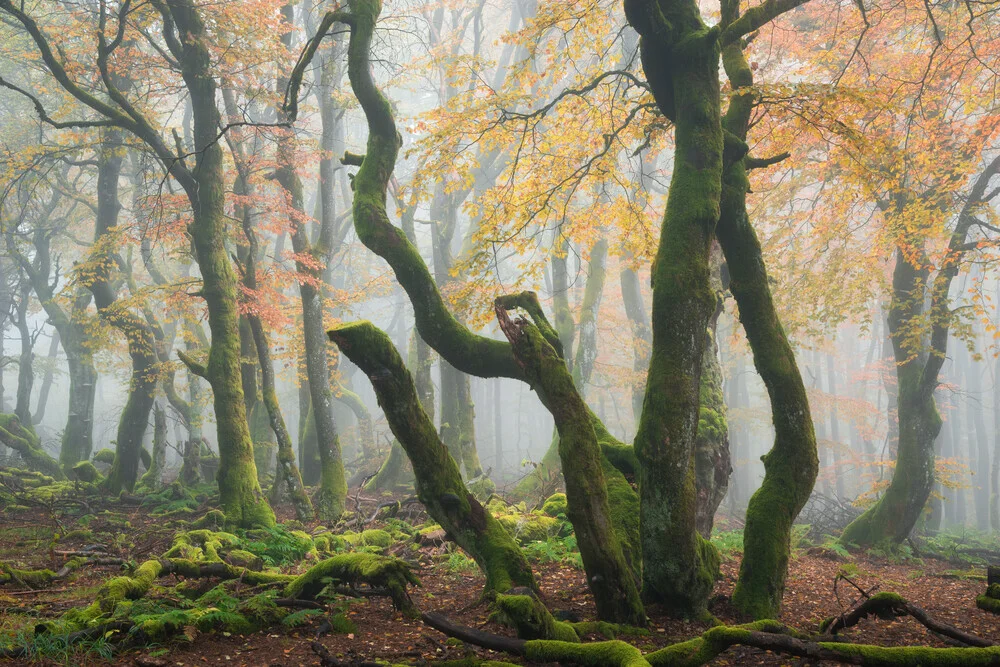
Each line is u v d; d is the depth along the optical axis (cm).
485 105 1059
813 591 988
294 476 1509
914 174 1379
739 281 738
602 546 634
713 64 692
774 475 709
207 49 1533
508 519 1188
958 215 1606
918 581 1273
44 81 2084
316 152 1880
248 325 1931
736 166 748
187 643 575
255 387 1959
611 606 641
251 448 1421
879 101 828
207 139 1496
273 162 1869
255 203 1688
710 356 1080
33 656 514
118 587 670
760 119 857
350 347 622
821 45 1673
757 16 753
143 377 2023
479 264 1108
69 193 2611
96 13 1803
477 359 859
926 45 1385
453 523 693
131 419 2017
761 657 565
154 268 2700
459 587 866
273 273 1698
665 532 648
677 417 640
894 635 685
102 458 2364
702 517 957
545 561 1018
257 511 1359
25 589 786
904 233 1466
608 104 1116
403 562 692
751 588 676
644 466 655
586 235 1197
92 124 1438
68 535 1211
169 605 655
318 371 1628
